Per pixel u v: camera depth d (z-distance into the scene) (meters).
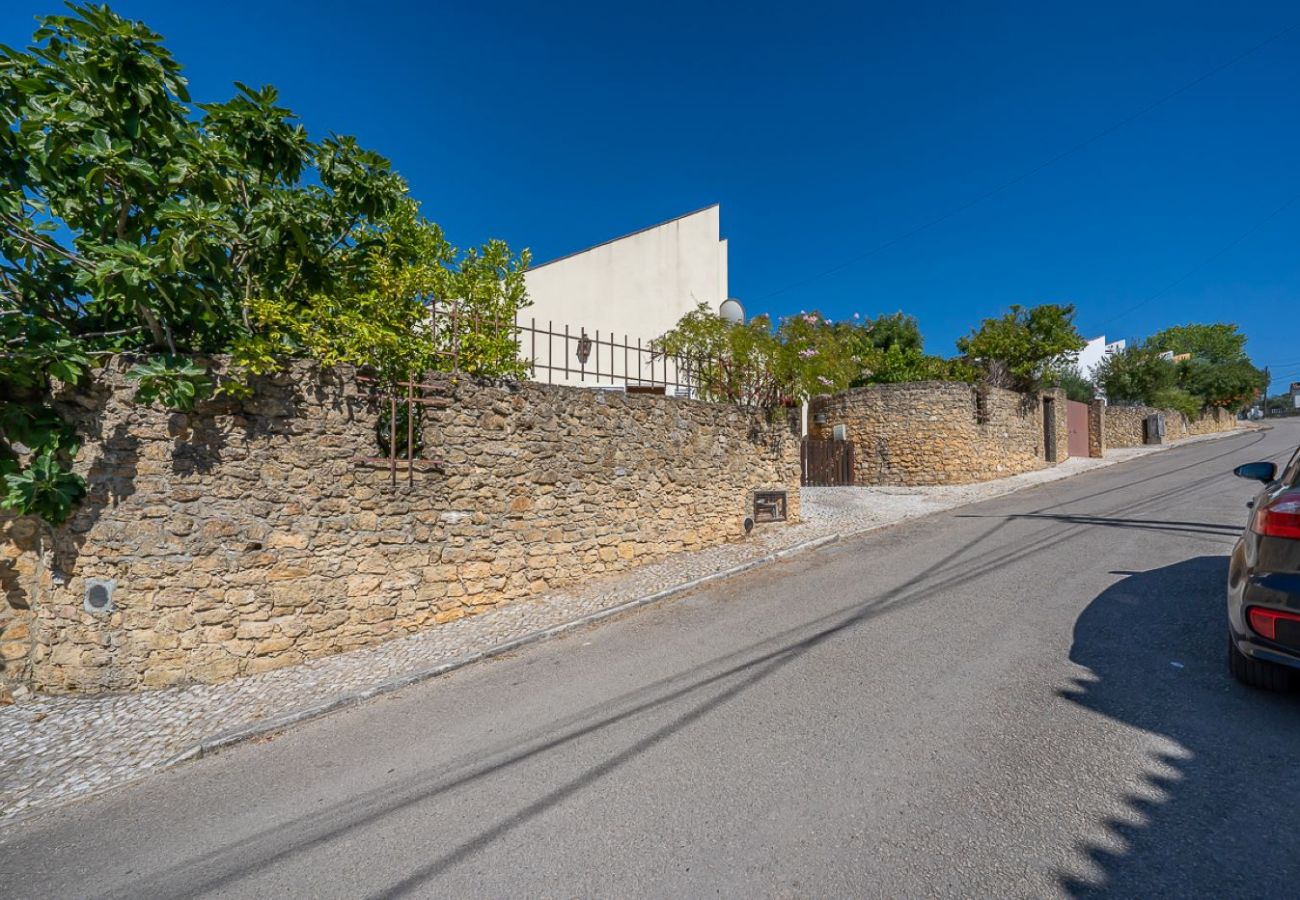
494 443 6.94
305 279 6.33
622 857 2.63
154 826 3.28
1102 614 5.23
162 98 5.01
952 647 4.82
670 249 16.12
